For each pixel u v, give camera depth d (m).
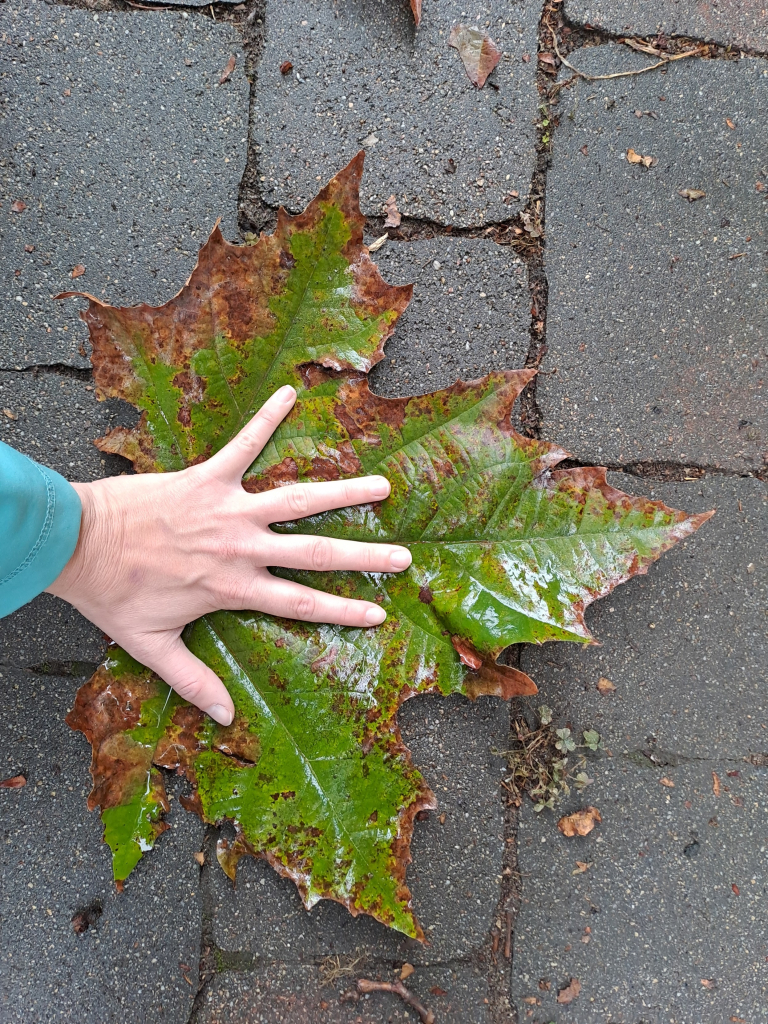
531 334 0.66
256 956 0.65
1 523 0.52
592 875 0.65
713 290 0.67
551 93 0.66
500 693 0.59
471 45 0.66
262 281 0.59
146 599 0.59
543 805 0.65
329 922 0.65
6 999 0.64
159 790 0.62
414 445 0.60
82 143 0.66
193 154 0.66
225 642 0.61
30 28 0.65
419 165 0.66
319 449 0.60
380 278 0.59
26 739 0.65
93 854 0.65
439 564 0.60
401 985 0.64
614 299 0.67
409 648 0.60
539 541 0.59
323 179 0.66
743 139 0.67
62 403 0.65
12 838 0.65
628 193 0.66
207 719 0.61
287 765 0.61
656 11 0.66
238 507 0.59
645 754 0.66
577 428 0.66
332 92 0.66
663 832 0.66
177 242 0.66
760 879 0.66
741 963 0.65
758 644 0.66
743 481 0.67
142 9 0.66
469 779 0.65
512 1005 0.65
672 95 0.66
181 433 0.60
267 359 0.60
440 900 0.65
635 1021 0.65
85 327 0.65
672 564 0.67
